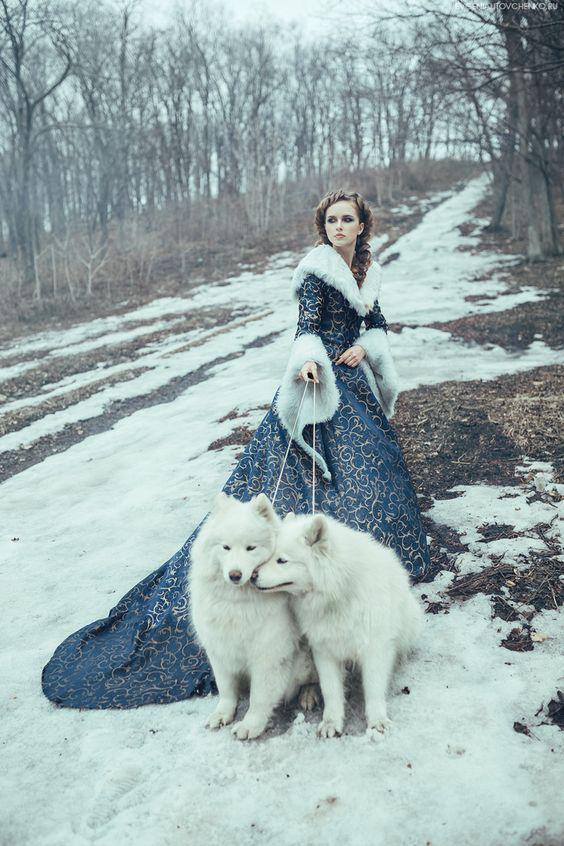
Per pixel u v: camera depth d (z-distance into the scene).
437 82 11.52
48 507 6.04
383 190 36.25
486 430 6.32
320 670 2.65
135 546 4.80
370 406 3.74
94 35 31.09
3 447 8.27
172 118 39.88
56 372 12.30
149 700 2.96
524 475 5.20
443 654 3.07
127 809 2.32
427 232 25.84
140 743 2.69
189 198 33.66
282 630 2.60
